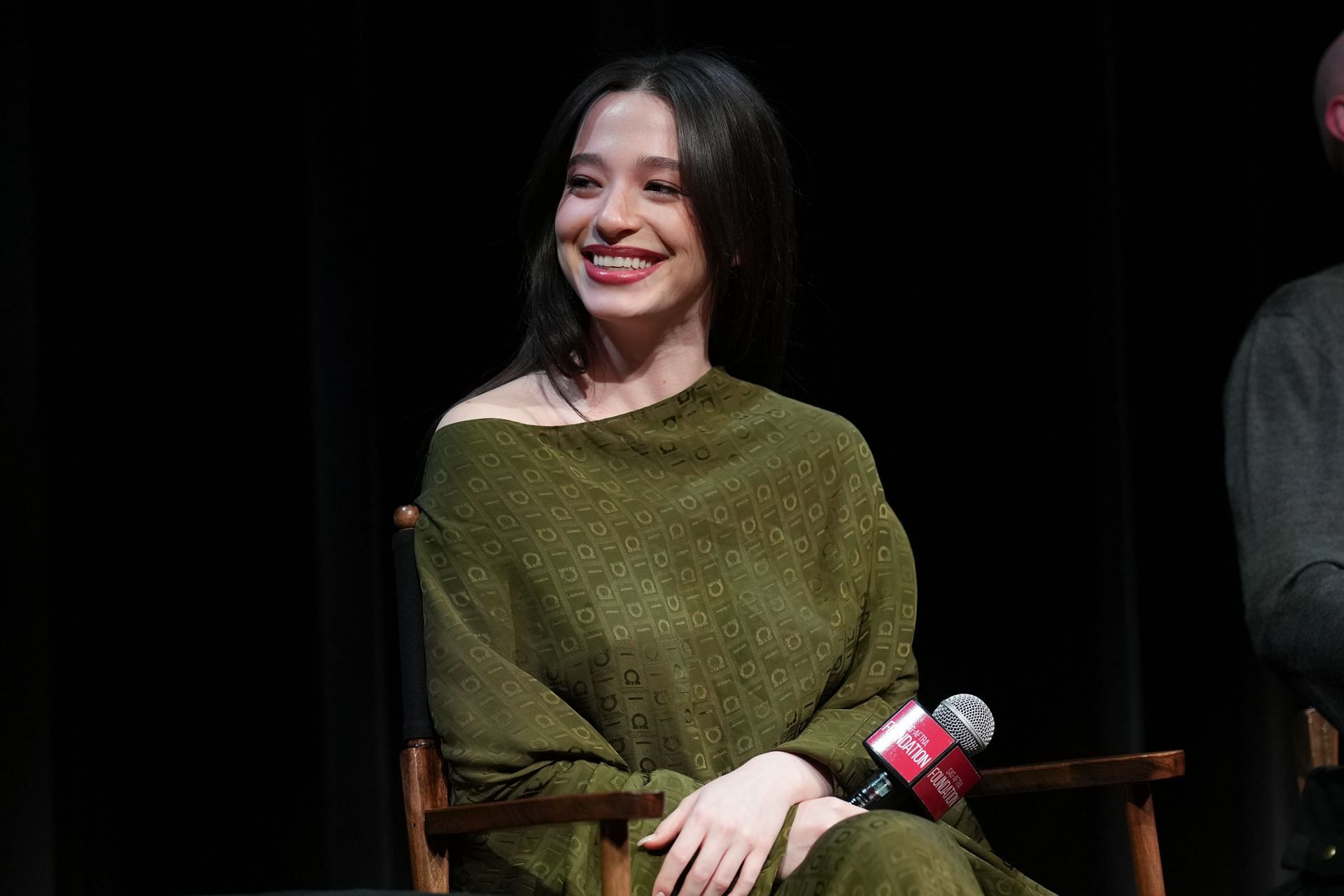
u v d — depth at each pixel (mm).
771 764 6746
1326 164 12031
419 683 7105
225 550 10664
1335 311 8078
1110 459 11625
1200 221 12016
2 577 10102
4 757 9992
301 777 10656
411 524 7293
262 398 10758
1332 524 7578
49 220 10430
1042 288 11688
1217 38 12031
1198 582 11969
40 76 10422
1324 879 7488
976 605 11656
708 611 7371
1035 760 11570
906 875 5668
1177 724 11938
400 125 10984
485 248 11000
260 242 10789
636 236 7555
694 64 7855
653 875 6422
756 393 8109
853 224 11625
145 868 10430
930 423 11656
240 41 10812
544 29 11094
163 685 10531
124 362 10578
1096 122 11680
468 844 6988
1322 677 7395
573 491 7387
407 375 10930
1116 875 11664
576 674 7055
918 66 11711
